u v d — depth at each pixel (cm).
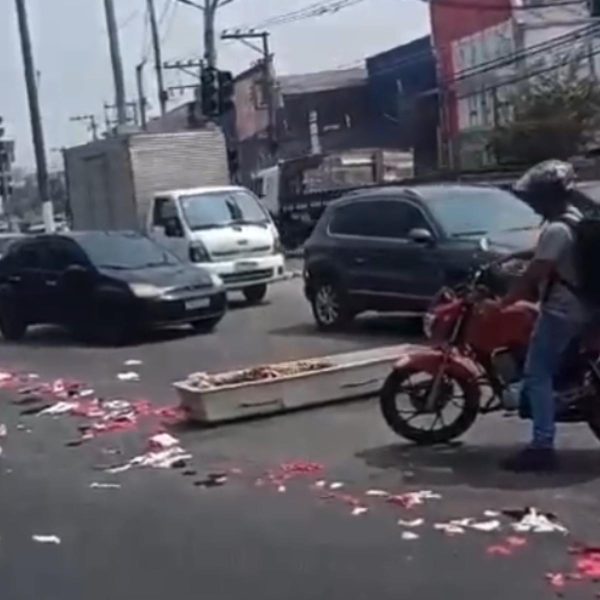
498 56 4847
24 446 1155
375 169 4372
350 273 1775
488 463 927
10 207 6656
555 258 862
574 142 4281
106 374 1608
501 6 4747
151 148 2955
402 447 1003
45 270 2069
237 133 6781
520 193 935
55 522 848
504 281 984
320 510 829
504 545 720
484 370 959
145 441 1123
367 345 1670
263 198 4353
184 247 2355
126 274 1952
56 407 1355
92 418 1272
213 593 671
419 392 980
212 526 809
